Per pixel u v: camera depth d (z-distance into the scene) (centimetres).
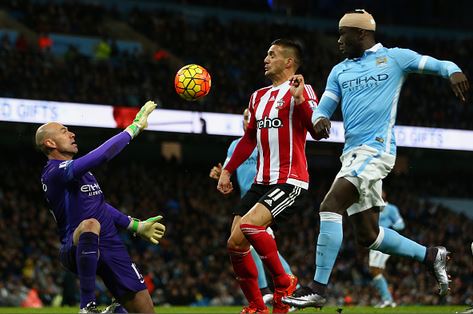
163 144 3006
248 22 3538
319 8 3897
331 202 724
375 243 768
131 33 3338
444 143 2847
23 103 2270
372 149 730
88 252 651
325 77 3247
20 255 1973
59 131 690
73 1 3359
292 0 3884
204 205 2603
